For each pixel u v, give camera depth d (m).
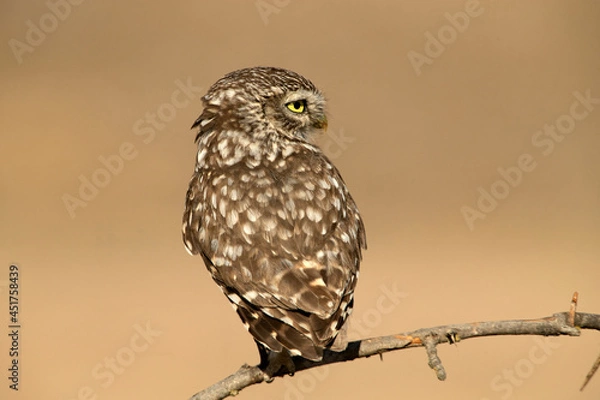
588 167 19.83
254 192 6.28
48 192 18.03
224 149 6.68
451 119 21.14
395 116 21.27
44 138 19.48
